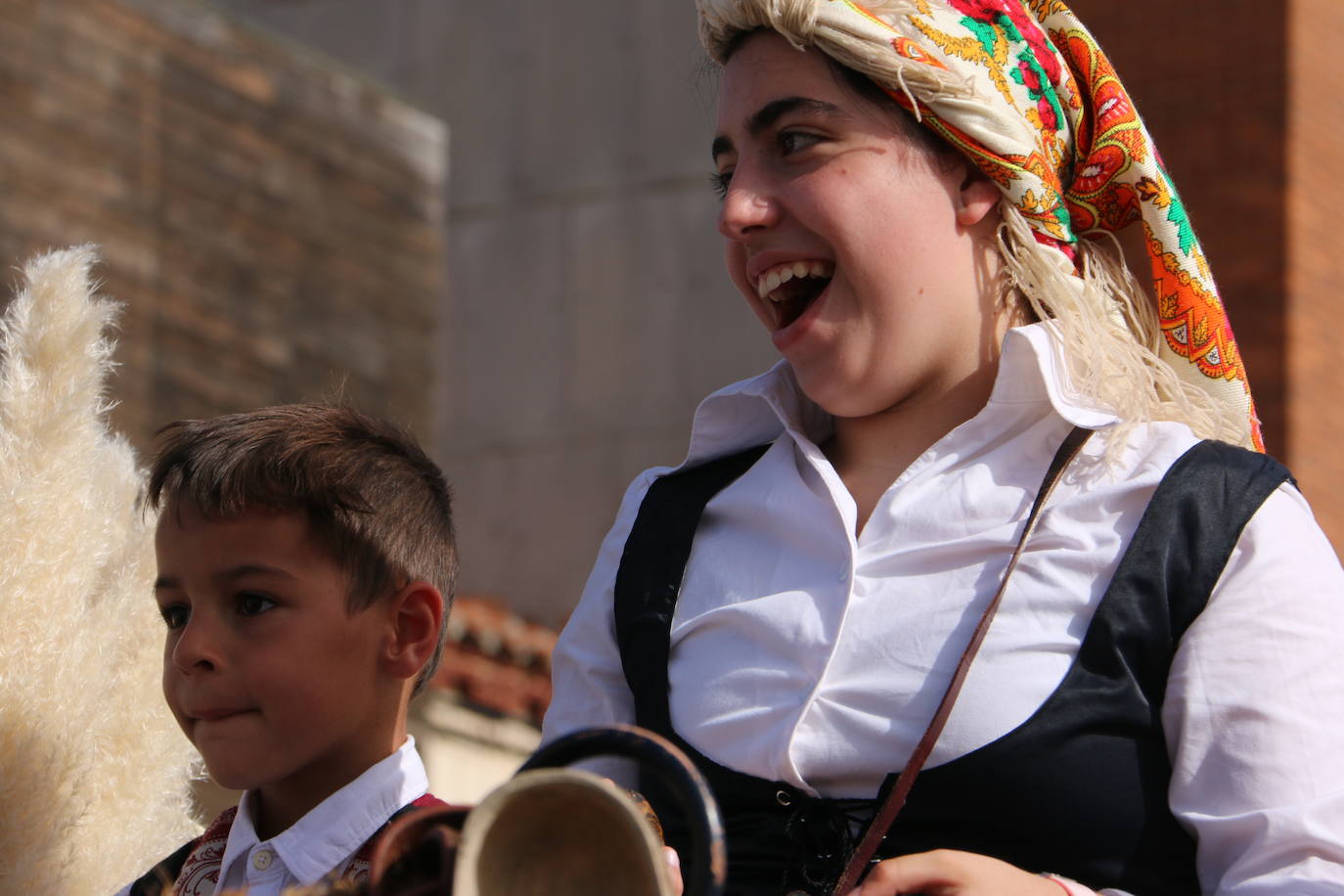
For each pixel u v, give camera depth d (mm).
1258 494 2262
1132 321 2588
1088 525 2279
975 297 2467
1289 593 2199
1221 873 2143
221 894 1843
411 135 11375
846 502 2396
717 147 2582
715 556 2502
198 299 9688
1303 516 2297
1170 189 2564
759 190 2461
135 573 2939
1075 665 2197
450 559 2688
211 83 10078
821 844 2217
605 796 1576
